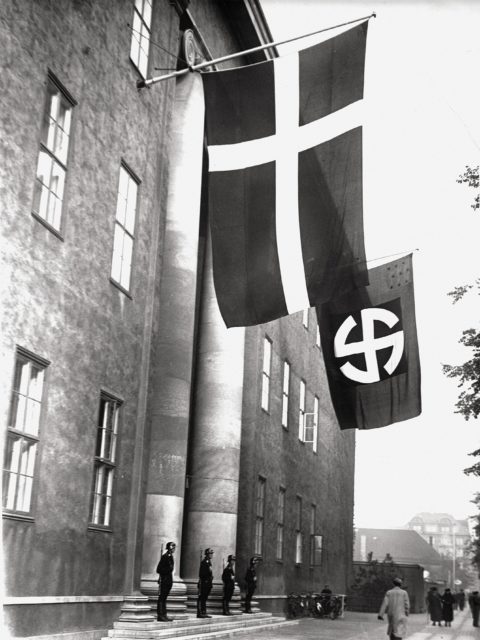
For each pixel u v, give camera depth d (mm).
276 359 31219
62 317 13797
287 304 14328
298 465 34375
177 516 18641
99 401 15180
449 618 34906
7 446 12156
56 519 13391
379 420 19656
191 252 20062
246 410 27641
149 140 18234
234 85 15461
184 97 20875
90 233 14961
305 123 15094
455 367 23297
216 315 24578
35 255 12867
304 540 34969
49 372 13305
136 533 16500
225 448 23547
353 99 15000
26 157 12508
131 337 16906
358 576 47500
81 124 14758
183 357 19359
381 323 19953
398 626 15695
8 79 12055
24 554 12336
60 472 13578
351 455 50094
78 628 14055
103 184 15617
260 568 27859
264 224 14758
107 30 15938
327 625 28672
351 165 14719
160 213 18656
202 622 18734
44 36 13266
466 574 152750
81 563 14266
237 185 15008
